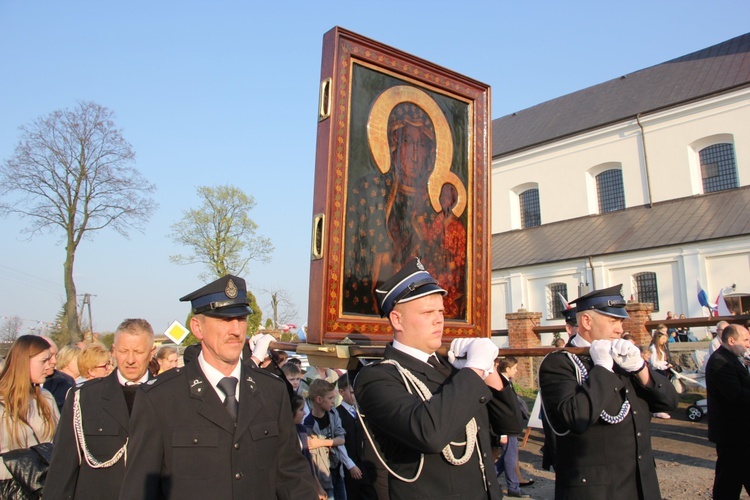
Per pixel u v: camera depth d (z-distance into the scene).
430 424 2.69
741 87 26.56
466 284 4.55
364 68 4.07
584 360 4.29
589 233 29.28
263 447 3.16
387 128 4.13
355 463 7.09
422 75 4.36
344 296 3.82
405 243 4.17
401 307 3.24
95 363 5.54
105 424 3.92
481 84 4.73
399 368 3.15
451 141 4.54
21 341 4.57
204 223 39.53
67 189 31.11
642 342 15.95
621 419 4.06
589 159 31.28
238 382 3.24
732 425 6.29
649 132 29.33
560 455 4.29
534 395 18.00
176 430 3.02
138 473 2.92
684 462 10.61
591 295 4.48
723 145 27.42
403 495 3.04
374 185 4.04
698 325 5.09
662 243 25.05
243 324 3.26
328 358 3.80
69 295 31.06
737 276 23.22
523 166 33.78
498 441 3.64
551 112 36.41
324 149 3.81
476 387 2.85
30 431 4.46
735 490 6.35
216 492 2.96
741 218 24.38
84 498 3.83
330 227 3.75
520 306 29.25
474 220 4.62
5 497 4.05
